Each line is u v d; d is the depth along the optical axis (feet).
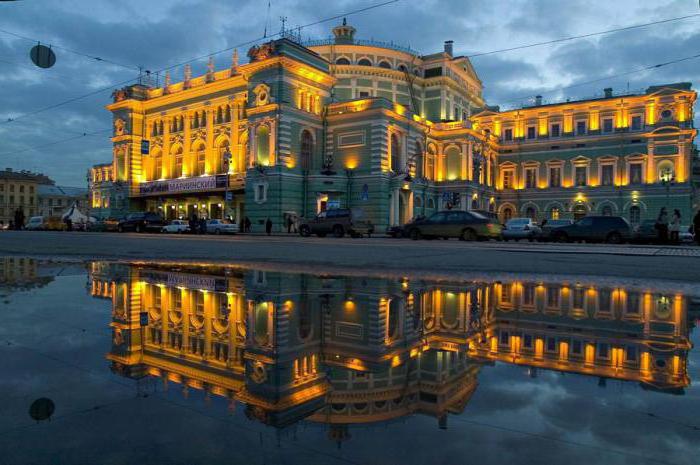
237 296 17.66
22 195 331.98
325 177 132.87
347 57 167.43
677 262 35.24
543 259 37.63
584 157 181.27
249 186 134.10
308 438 5.61
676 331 12.25
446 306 16.02
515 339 11.35
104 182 195.21
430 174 162.09
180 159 164.66
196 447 5.35
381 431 5.84
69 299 16.72
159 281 21.97
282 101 127.75
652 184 168.86
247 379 8.09
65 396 7.08
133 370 8.55
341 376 8.30
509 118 195.21
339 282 22.27
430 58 177.88
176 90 163.84
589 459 5.06
